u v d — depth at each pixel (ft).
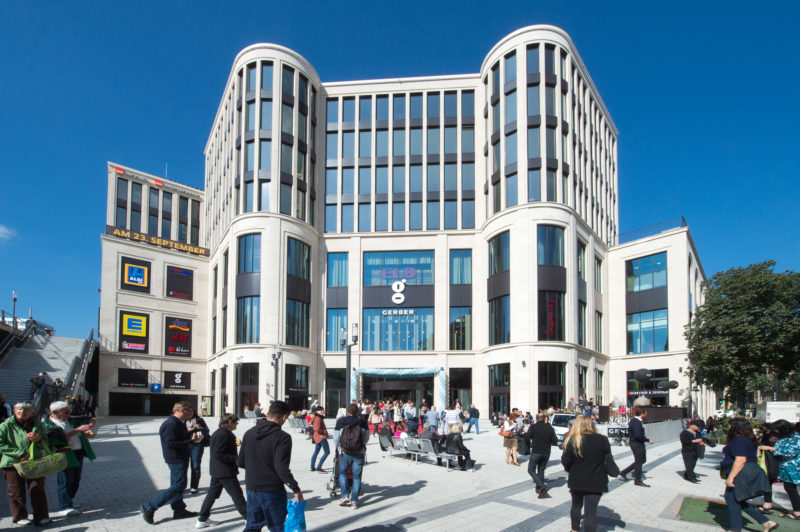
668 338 145.69
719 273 109.91
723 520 30.48
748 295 100.83
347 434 31.58
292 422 86.48
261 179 135.13
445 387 140.05
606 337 154.40
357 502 32.27
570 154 134.72
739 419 28.58
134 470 43.04
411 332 145.07
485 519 29.37
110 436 71.87
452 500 34.17
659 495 37.76
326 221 152.05
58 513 28.17
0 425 25.88
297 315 137.18
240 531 25.34
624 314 155.63
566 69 136.98
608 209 176.14
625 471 42.75
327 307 147.13
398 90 155.74
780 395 219.61
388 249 148.25
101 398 146.92
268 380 125.70
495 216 134.31
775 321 98.89
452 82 154.10
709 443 44.09
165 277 164.04
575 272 128.88
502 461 54.24
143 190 180.45
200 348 167.73
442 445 50.08
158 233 182.09
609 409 116.16
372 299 147.02
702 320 111.65
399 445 55.88
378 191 152.35
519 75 133.59
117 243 155.94
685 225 147.13
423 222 149.07
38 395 74.79
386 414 90.79
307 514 29.63
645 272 153.69
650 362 147.84
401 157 152.97
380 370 142.82
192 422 34.01
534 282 124.26
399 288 146.30
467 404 140.36
